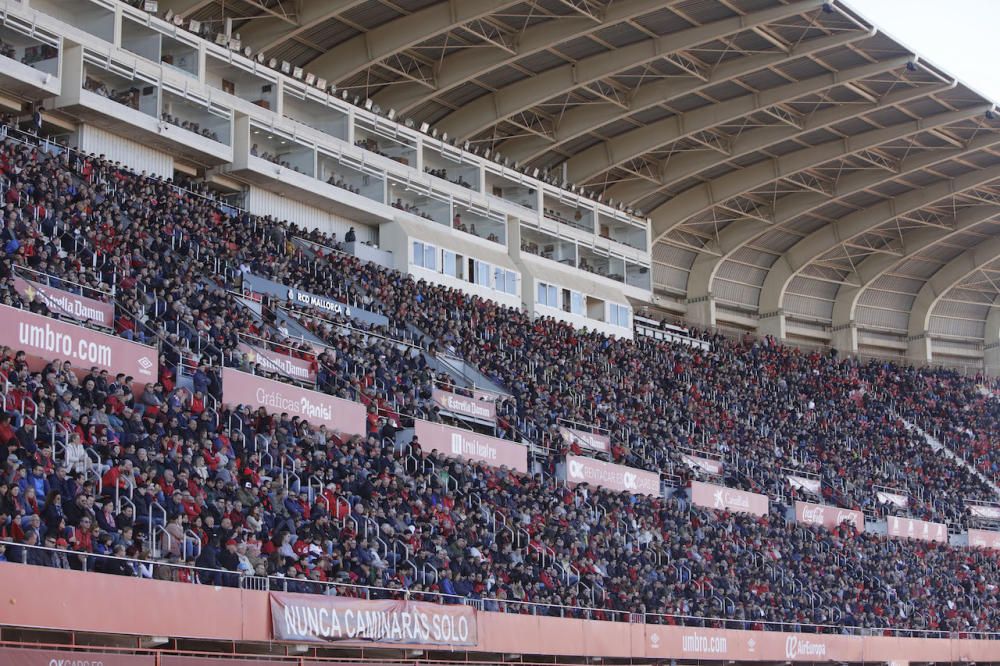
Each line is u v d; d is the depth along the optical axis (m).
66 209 38.19
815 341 90.31
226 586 27.17
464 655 34.22
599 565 42.31
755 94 65.38
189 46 49.91
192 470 29.67
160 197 44.44
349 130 56.47
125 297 35.41
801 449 67.06
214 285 41.44
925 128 68.44
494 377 51.69
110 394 29.95
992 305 94.06
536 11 56.19
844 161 74.50
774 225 80.00
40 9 45.81
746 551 51.03
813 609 50.16
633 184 74.31
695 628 42.38
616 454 51.38
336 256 50.88
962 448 79.31
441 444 41.81
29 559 23.73
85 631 23.81
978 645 56.06
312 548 30.56
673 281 83.56
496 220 63.88
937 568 61.38
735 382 70.38
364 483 34.78
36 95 44.19
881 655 50.56
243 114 51.28
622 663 40.03
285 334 41.94
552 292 65.00
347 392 39.88
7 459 24.70
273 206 53.53
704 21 57.38
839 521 59.66
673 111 67.38
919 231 85.62
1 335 29.48
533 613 36.94
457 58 59.88
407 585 32.53
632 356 64.38
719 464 58.06
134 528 26.55
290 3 53.59
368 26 56.62
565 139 66.56
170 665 25.09
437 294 55.22
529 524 40.94
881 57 61.41
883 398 81.06
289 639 28.00
